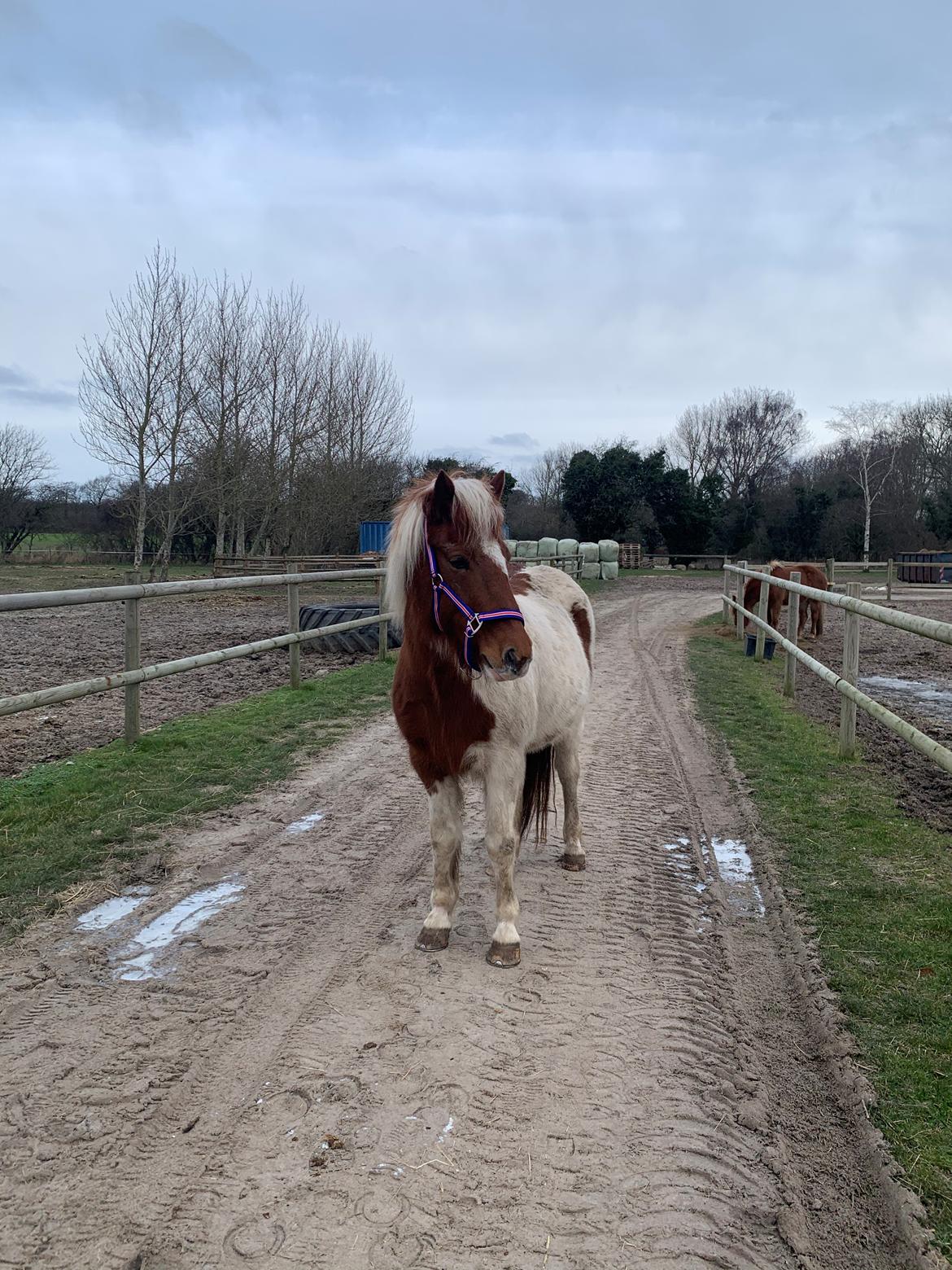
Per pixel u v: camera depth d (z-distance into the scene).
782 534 46.41
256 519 30.47
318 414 29.08
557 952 3.31
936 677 10.15
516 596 3.81
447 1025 2.79
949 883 3.85
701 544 44.06
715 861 4.30
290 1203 2.02
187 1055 2.61
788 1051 2.71
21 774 5.36
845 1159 2.23
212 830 4.55
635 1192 2.08
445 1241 1.92
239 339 24.73
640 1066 2.58
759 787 5.35
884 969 3.09
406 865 4.17
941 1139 2.22
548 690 3.54
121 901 3.71
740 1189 2.11
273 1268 1.84
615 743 6.54
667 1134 2.29
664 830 4.71
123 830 4.43
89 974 3.10
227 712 7.18
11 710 4.64
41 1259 1.86
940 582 28.33
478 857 4.28
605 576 31.11
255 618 15.41
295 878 4.00
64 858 4.04
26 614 16.03
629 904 3.77
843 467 49.81
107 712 7.28
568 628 4.02
